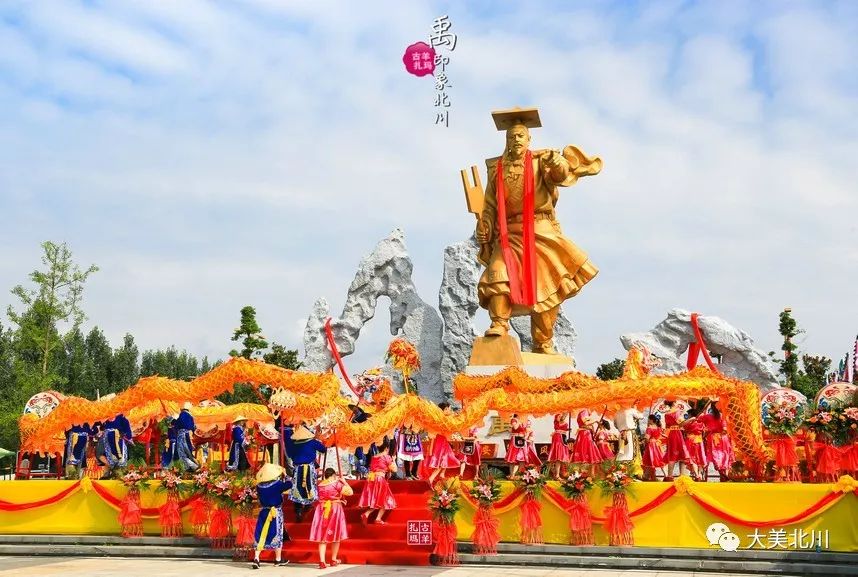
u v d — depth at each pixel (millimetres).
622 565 14758
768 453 17000
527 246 23766
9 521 17594
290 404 15109
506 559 15141
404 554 15266
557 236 24281
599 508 15398
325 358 34250
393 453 19891
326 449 15836
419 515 16328
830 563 14344
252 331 37188
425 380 33719
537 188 24078
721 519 14953
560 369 23438
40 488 17656
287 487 15023
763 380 32406
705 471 17953
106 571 14078
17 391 34312
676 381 16875
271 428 20328
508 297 23719
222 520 16391
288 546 15859
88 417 18516
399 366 21469
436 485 15617
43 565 15070
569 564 14922
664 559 14727
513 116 23969
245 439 20641
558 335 35438
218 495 16359
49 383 34625
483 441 21641
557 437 17688
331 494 14812
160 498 17281
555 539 15461
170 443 19531
